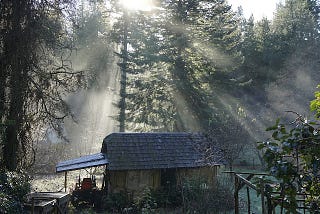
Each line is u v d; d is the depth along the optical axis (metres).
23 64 12.13
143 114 28.86
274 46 38.38
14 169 12.39
